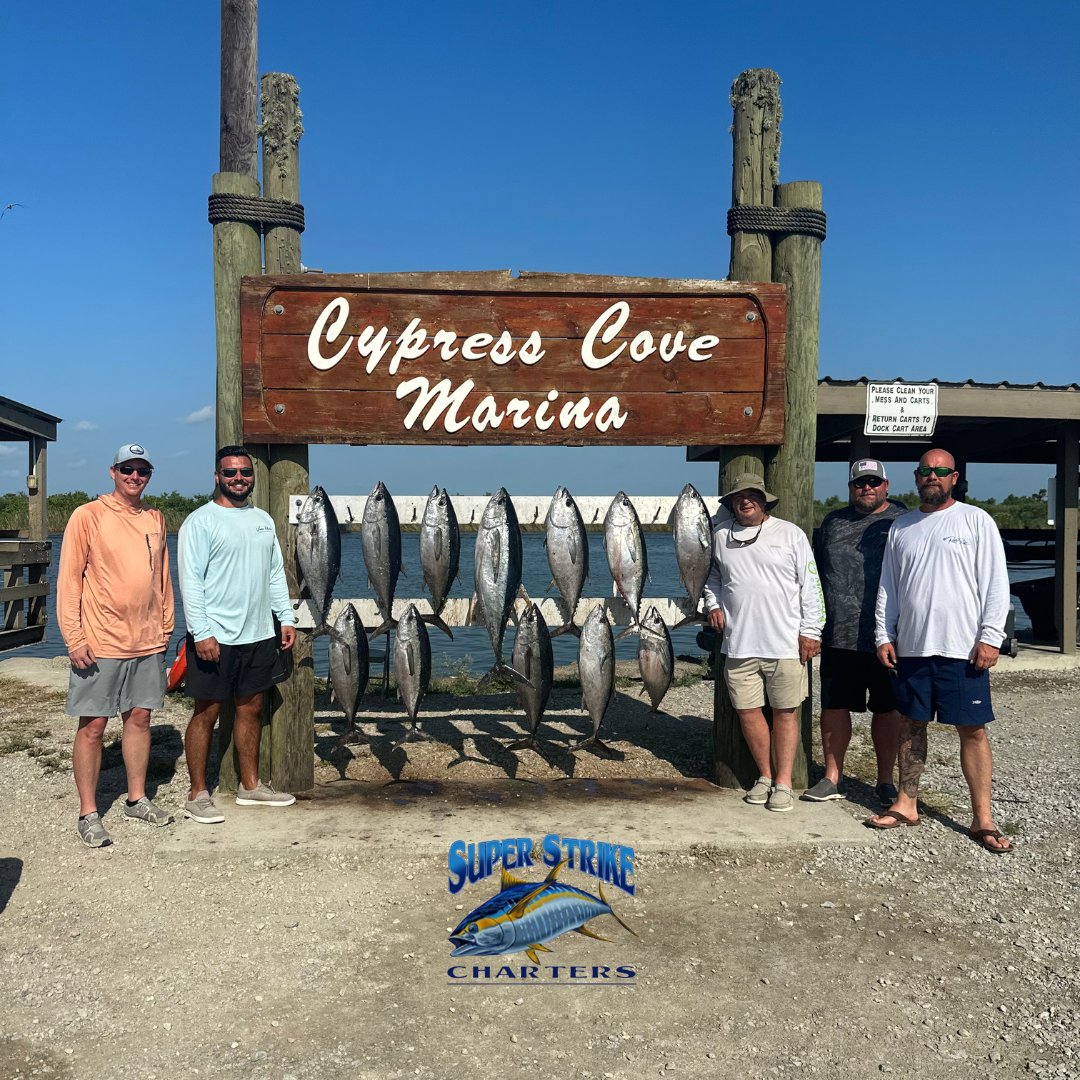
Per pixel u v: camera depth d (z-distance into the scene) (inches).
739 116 241.3
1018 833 207.8
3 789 237.9
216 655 204.8
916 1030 130.0
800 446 238.8
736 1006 136.3
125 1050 125.8
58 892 175.6
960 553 199.5
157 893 175.0
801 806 222.1
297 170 238.1
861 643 223.1
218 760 267.6
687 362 236.2
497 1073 120.1
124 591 202.2
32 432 538.6
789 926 161.9
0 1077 119.8
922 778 252.7
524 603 238.5
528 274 233.3
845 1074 120.3
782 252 239.8
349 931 159.8
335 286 229.9
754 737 222.4
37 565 496.4
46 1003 137.6
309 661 233.8
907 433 402.3
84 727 201.0
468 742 285.1
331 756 267.7
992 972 145.9
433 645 611.8
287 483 234.7
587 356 234.1
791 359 238.5
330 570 226.1
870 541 224.5
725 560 223.0
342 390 230.8
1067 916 165.8
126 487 204.2
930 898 173.3
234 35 234.7
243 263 230.7
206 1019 133.2
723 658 234.7
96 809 206.7
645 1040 127.6
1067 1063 122.3
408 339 231.5
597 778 246.1
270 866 187.2
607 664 223.8
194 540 205.0
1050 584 529.3
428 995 139.3
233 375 231.8
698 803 223.6
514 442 233.6
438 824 207.3
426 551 223.3
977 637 199.6
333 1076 119.6
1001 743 297.3
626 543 229.6
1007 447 515.8
